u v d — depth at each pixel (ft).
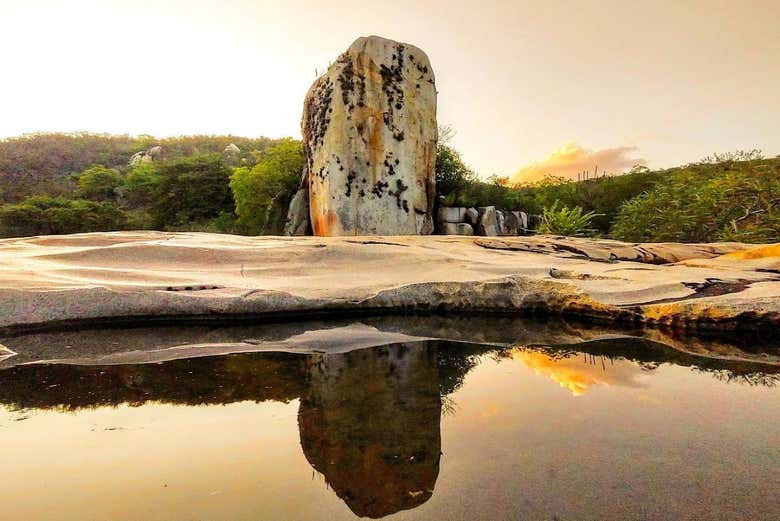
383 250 18.65
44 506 4.25
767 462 4.99
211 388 7.59
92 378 8.11
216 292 13.09
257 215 47.09
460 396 7.13
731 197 32.96
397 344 10.64
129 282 13.50
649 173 52.54
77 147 148.87
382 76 35.70
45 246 17.71
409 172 35.91
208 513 4.11
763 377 8.03
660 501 4.25
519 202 49.83
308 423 6.12
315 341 10.82
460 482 4.57
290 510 4.14
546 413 6.44
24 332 11.23
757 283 14.19
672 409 6.56
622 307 12.80
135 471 4.91
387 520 3.97
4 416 6.46
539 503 4.20
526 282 14.76
